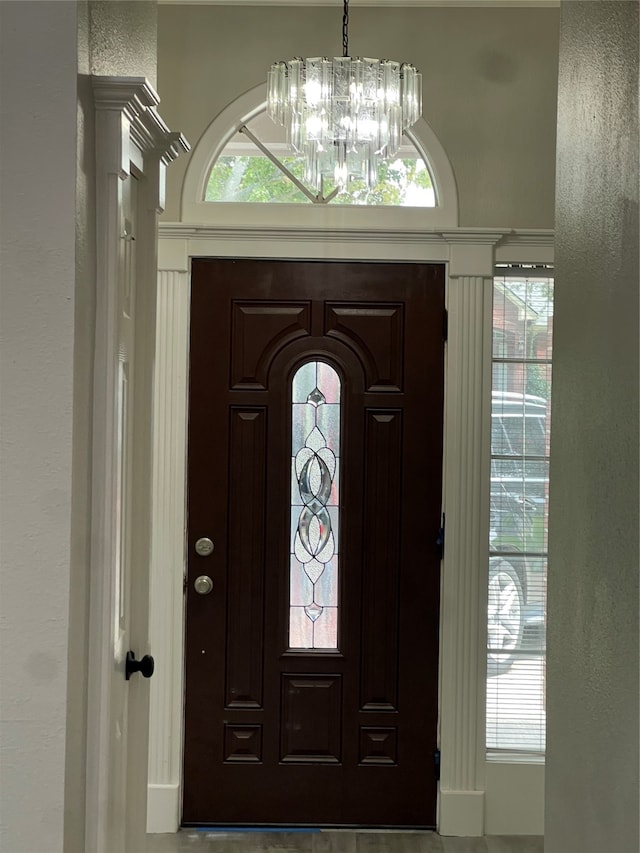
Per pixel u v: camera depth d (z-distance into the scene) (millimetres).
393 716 3680
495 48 3643
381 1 3600
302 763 3682
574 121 2027
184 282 3645
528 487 3725
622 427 1620
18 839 1696
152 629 3643
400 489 3680
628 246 1605
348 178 2867
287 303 3676
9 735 1697
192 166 3639
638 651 1511
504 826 3652
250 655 3689
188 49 3633
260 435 3682
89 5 1826
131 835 2324
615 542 1646
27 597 1698
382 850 3492
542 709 3709
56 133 1705
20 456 1701
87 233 1823
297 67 2816
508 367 3727
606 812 1659
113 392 1894
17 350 1701
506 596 3725
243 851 3471
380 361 3674
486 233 3600
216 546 3680
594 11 1881
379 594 3686
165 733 3633
